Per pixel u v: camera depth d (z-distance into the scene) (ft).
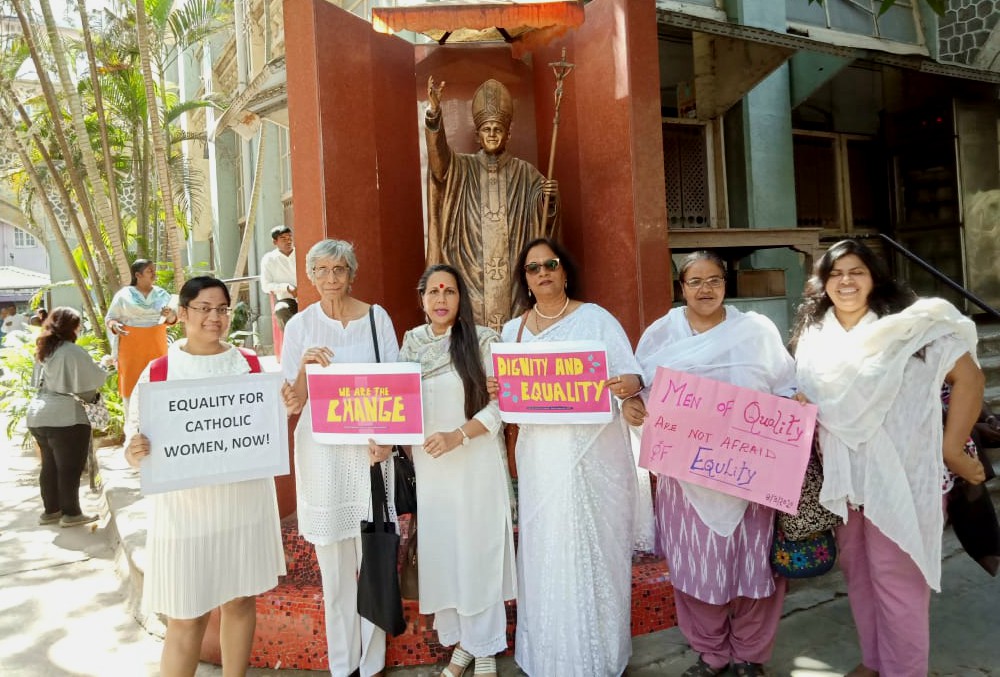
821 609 11.09
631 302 13.42
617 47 13.39
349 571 9.37
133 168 32.50
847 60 24.07
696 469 8.13
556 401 8.34
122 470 20.58
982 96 26.58
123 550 14.16
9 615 12.25
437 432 8.83
